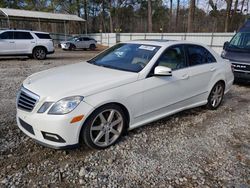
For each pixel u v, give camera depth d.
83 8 47.47
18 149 3.42
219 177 3.00
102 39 35.09
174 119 4.76
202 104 5.07
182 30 44.03
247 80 7.90
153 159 3.32
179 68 4.37
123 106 3.54
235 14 34.06
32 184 2.73
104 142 3.48
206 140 3.96
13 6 45.91
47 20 31.53
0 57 14.27
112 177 2.91
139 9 49.97
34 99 3.16
